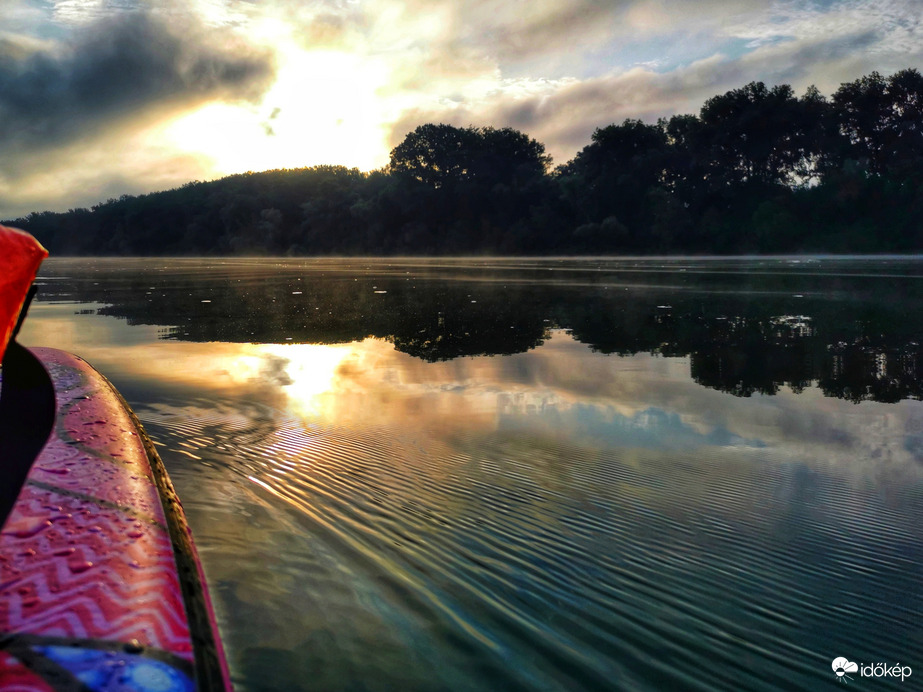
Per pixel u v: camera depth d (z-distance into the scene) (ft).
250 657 4.32
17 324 2.86
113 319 27.32
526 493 7.72
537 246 227.40
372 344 19.97
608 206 222.48
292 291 43.86
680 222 199.62
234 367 16.05
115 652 2.26
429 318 26.84
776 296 35.40
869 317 25.17
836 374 15.05
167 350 18.88
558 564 5.98
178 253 335.88
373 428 10.46
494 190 248.11
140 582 2.79
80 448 4.43
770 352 17.92
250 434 9.99
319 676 4.16
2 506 3.64
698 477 8.34
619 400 12.55
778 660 4.61
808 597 5.47
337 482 7.91
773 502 7.56
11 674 2.03
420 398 12.66
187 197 376.27
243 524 6.54
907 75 195.52
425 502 7.35
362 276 66.03
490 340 20.70
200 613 3.05
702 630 4.97
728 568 5.97
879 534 6.70
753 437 10.11
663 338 20.66
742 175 213.87
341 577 5.52
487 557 6.06
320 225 290.15
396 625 4.82
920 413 11.57
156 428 10.28
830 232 184.24
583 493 7.76
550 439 9.93
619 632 4.89
